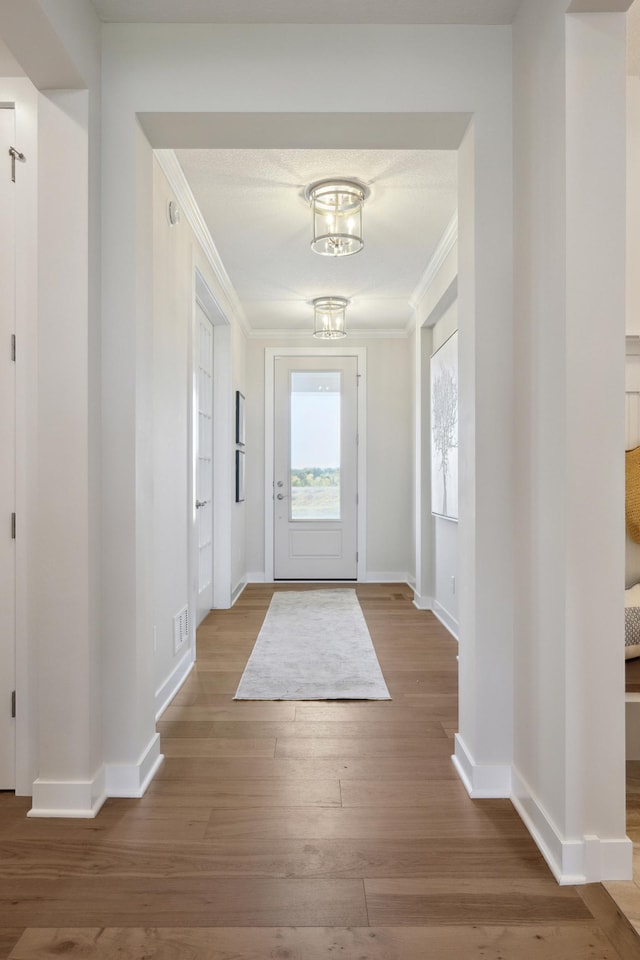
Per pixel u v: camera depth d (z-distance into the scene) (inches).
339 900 60.4
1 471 82.0
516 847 69.7
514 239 81.2
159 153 108.3
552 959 53.0
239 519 229.1
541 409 71.1
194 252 143.2
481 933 56.1
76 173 77.3
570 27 63.8
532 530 73.9
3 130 82.0
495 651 81.1
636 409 102.9
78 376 77.3
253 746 96.4
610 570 63.9
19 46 69.6
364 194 129.7
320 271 178.9
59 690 77.2
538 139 72.2
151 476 88.2
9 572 82.1
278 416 249.9
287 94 82.6
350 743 97.6
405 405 248.1
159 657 111.3
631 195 99.9
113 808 77.9
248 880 63.5
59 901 60.4
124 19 81.8
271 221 144.3
